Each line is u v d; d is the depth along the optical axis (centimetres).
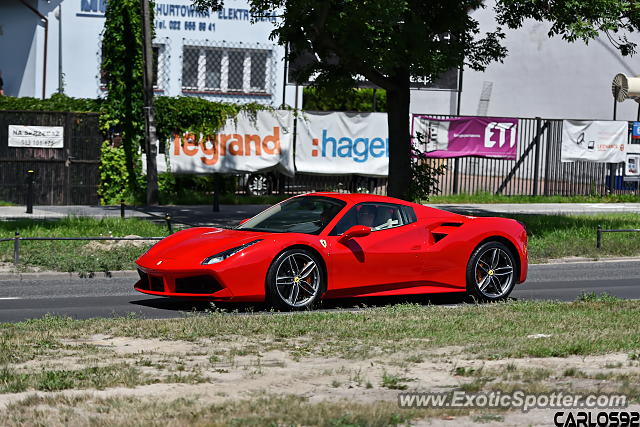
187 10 6028
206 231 2375
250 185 5553
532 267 3300
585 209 5438
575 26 3794
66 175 5100
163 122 5303
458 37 4206
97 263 2880
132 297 2453
